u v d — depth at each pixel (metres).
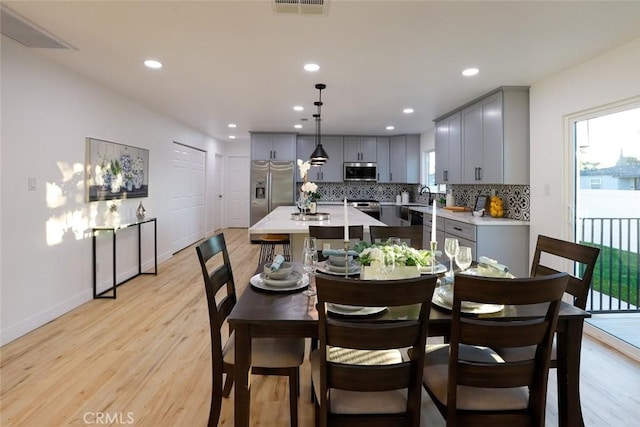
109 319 3.08
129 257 4.39
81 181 3.42
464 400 1.30
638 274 2.72
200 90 3.90
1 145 2.55
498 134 3.73
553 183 3.32
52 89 3.03
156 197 5.10
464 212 4.80
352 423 1.25
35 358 2.39
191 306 3.42
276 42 2.59
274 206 6.93
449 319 1.32
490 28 2.36
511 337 1.20
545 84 3.40
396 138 7.20
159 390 2.04
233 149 9.09
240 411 1.39
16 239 2.68
